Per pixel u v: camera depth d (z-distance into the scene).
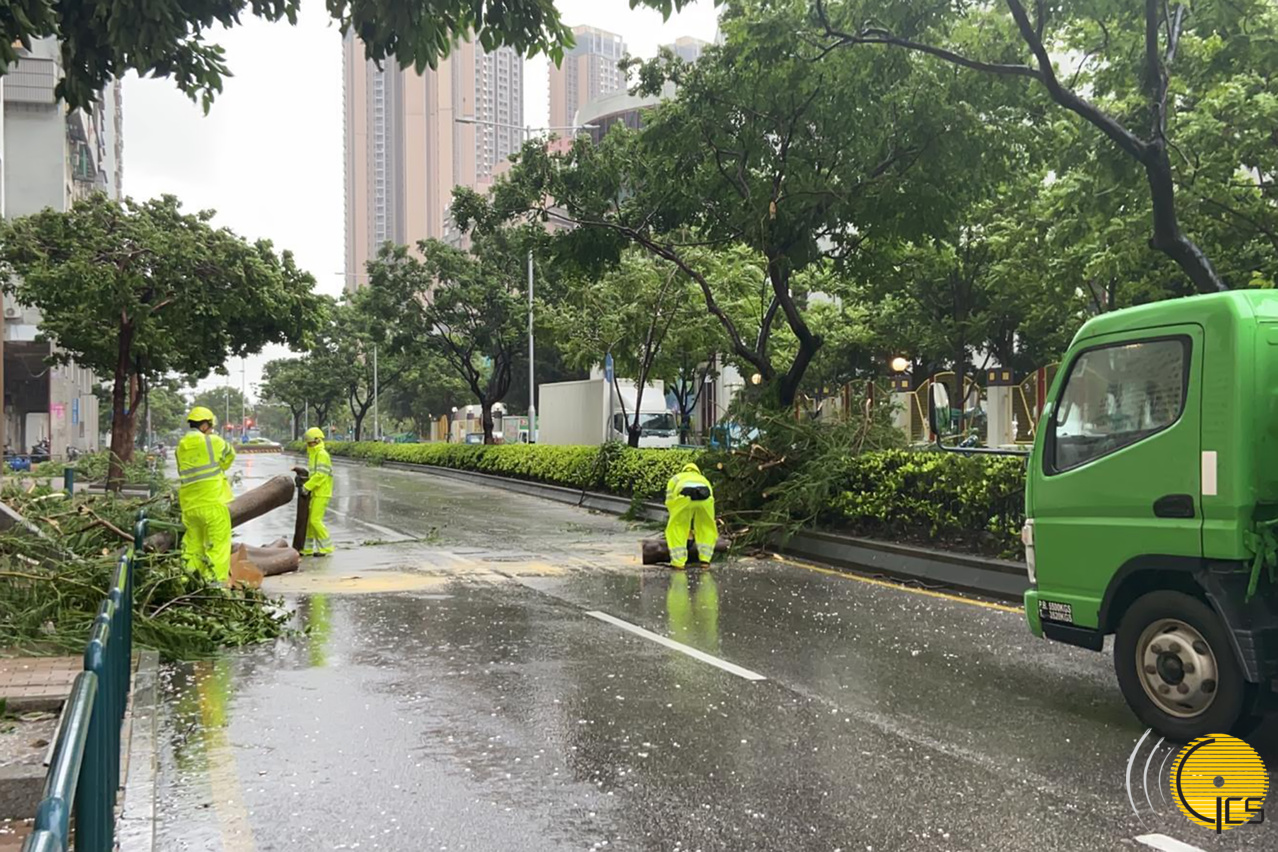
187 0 7.21
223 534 10.25
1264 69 12.48
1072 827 4.30
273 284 24.17
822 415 16.48
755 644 8.01
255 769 5.08
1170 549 5.39
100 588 7.81
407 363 62.84
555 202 18.14
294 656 7.64
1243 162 14.53
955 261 26.56
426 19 6.92
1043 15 10.47
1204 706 5.25
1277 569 5.07
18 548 8.19
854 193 14.21
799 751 5.32
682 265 17.66
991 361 36.06
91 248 22.12
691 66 15.09
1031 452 6.48
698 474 12.92
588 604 9.92
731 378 43.66
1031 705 6.21
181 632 7.66
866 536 12.99
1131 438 5.68
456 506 23.44
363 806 4.57
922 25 11.91
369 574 12.14
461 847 4.13
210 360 26.69
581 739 5.54
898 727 5.75
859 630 8.57
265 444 103.88
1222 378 5.15
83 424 59.25
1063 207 16.20
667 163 16.03
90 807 2.82
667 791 4.74
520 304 36.53
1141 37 11.35
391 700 6.36
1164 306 5.56
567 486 25.89
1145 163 10.55
